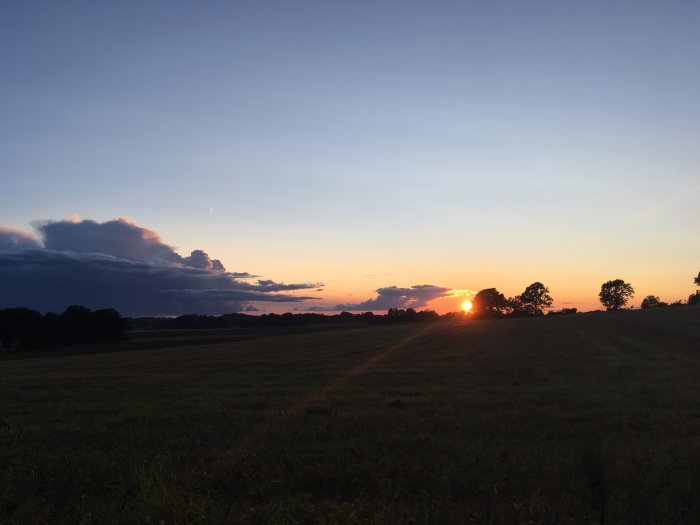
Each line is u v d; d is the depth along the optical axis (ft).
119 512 23.52
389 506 23.21
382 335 229.25
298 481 27.73
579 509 22.48
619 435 35.91
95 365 127.75
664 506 22.34
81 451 35.81
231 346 200.85
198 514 22.58
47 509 24.56
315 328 440.04
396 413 46.47
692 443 33.01
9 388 75.77
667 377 69.10
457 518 21.76
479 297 652.07
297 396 59.41
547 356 106.01
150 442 37.63
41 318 319.47
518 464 29.27
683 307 379.35
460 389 61.62
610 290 618.44
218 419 46.34
